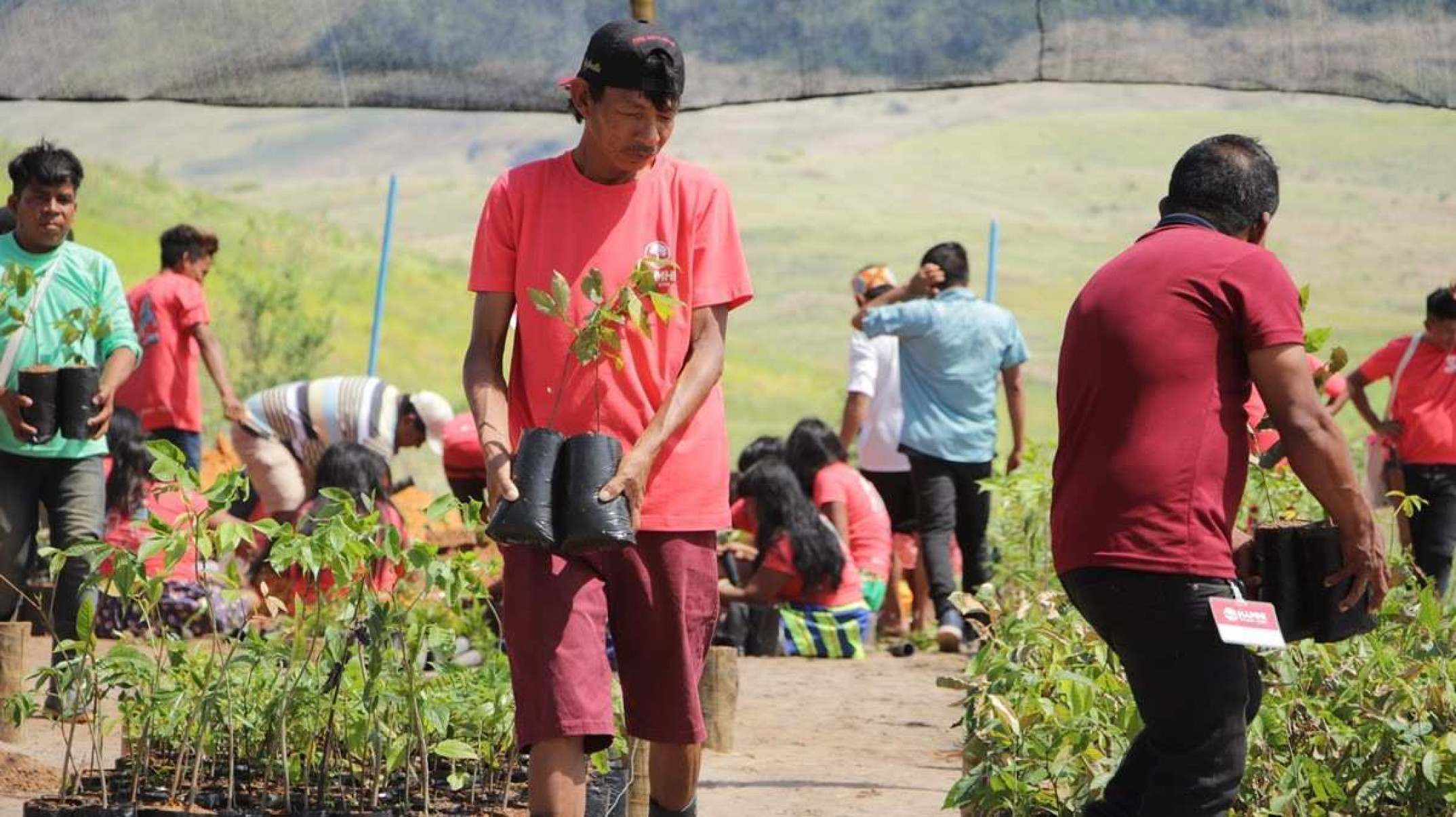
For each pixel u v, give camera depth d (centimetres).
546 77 869
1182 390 618
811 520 1512
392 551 732
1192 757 621
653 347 624
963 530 1515
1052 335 8731
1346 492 607
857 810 884
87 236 6178
